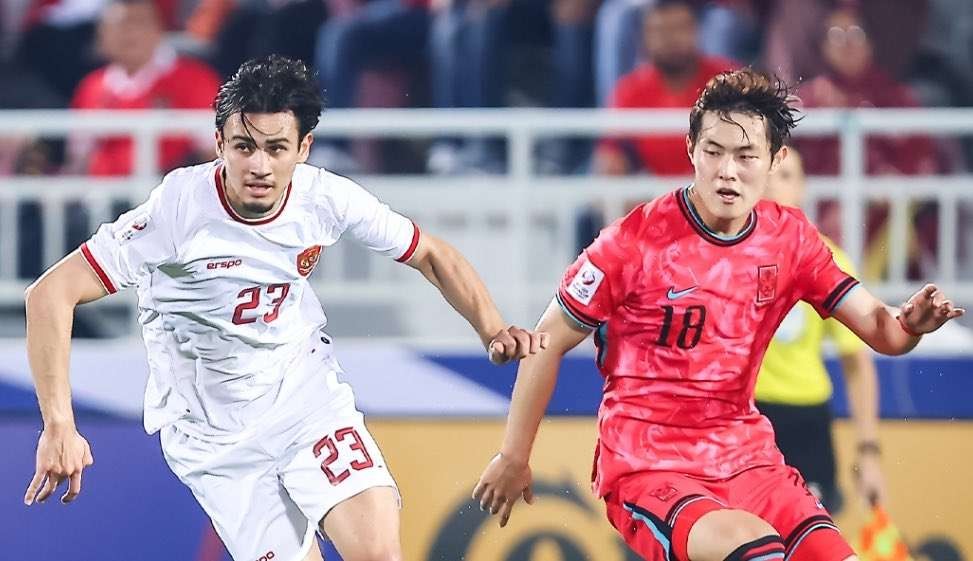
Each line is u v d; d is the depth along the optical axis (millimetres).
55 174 30109
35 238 27125
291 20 32500
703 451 15852
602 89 31156
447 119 25875
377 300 26797
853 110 28578
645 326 15859
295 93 14828
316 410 16281
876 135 30203
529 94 31641
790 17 31531
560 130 26297
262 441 16172
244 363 16047
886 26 32938
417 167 30578
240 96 14734
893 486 24625
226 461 16266
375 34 31469
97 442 24594
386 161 30578
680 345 15789
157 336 16141
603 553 24047
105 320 27422
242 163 14812
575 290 16000
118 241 15281
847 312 16141
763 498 15719
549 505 24156
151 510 24547
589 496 24156
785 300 16141
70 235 26609
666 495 15406
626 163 28625
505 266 26453
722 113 15273
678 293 15719
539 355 16234
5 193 26359
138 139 26156
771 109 15359
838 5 31750
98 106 30062
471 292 16250
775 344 21688
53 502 24422
